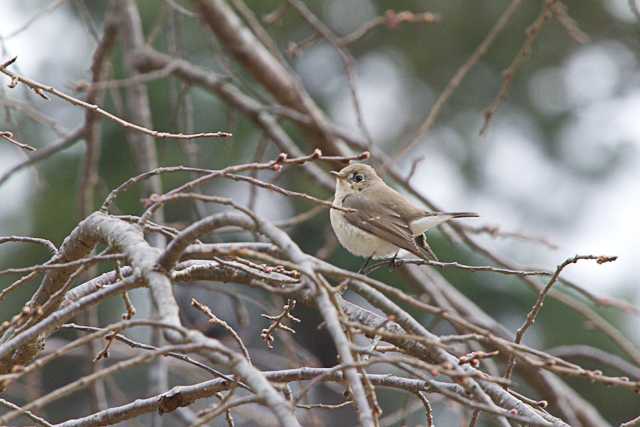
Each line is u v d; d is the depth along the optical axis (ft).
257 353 37.96
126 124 20.22
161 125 55.67
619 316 56.39
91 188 39.01
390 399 53.72
